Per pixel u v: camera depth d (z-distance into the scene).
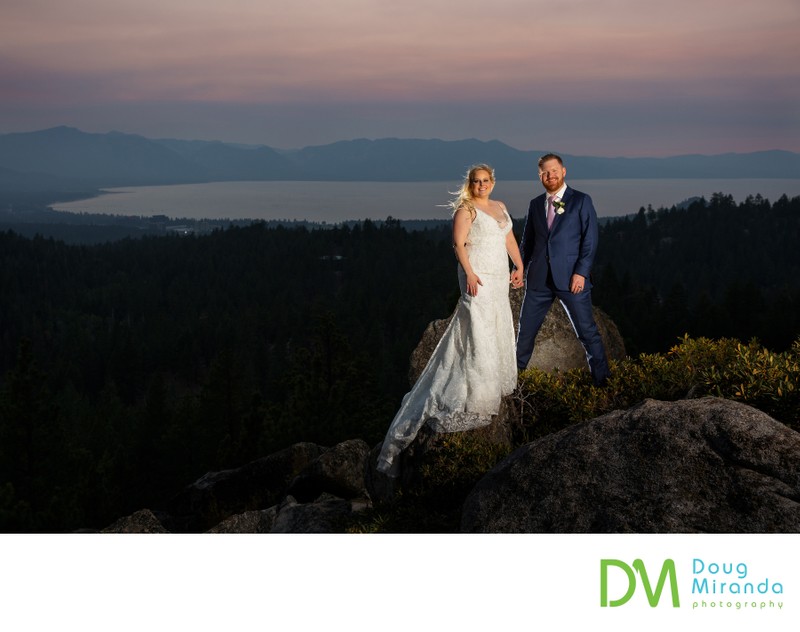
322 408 30.50
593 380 7.27
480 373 6.59
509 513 4.70
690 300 192.75
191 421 40.47
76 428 56.97
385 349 122.12
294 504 9.38
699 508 4.04
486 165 6.62
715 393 5.66
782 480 3.92
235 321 146.25
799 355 6.11
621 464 4.40
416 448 6.71
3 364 146.38
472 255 6.59
